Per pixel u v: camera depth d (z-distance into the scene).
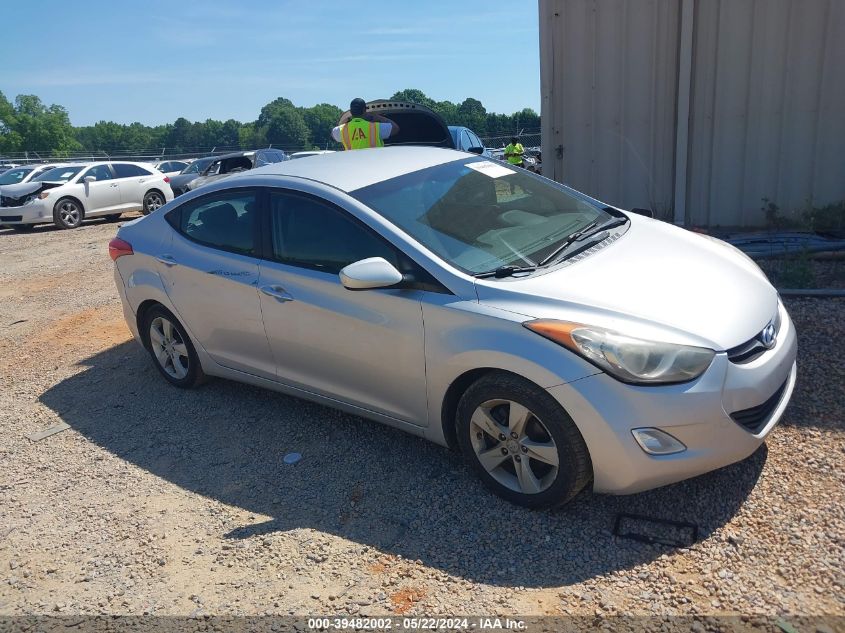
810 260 6.46
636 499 3.27
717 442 2.94
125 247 5.09
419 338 3.41
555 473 3.10
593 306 3.10
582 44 7.70
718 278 3.46
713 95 7.46
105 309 7.73
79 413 4.96
